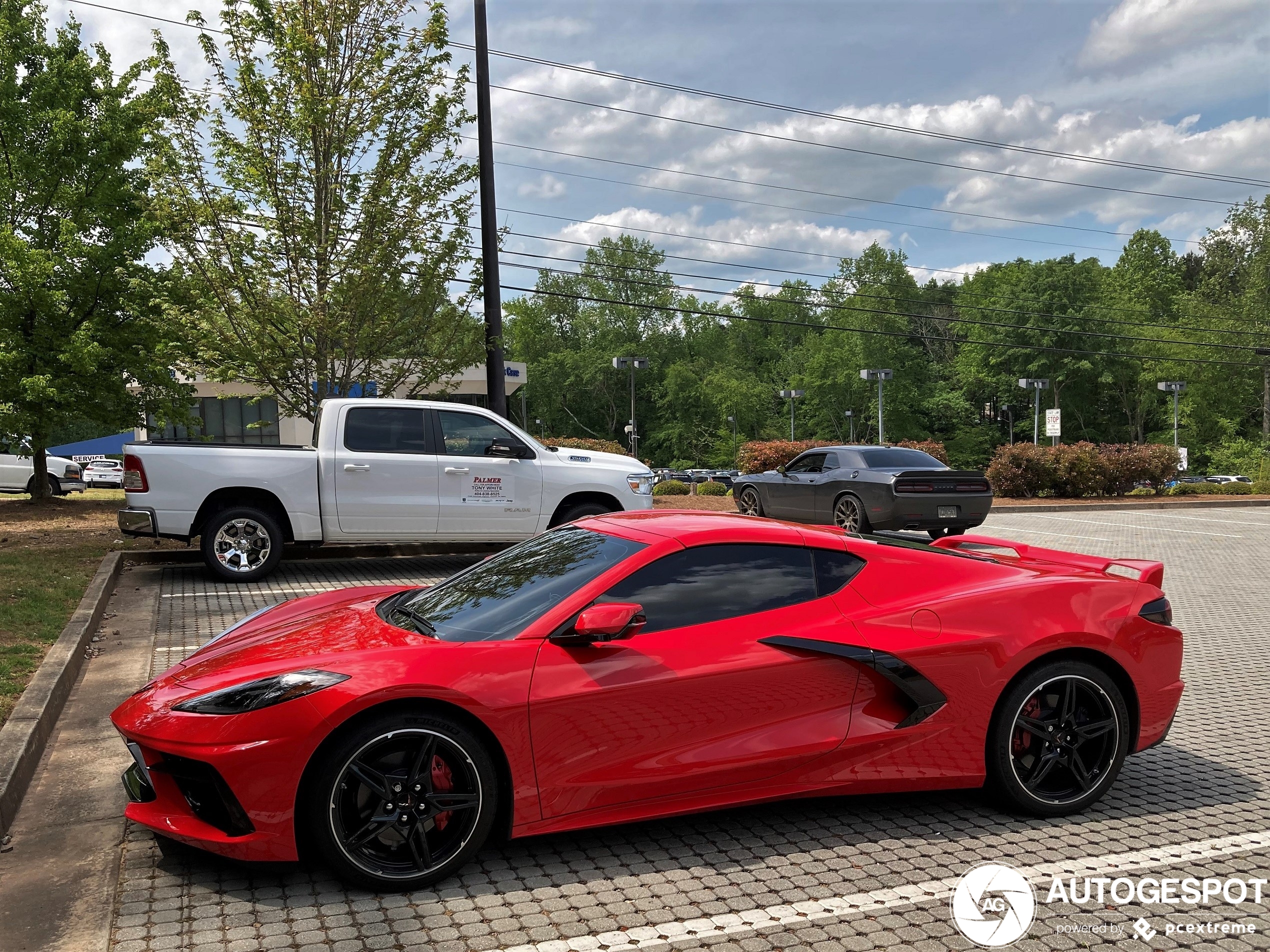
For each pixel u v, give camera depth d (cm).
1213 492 2827
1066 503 2389
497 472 1038
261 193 1269
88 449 5206
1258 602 978
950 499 1397
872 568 409
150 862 357
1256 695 617
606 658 357
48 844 374
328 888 336
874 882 343
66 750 483
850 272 9712
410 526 1017
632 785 356
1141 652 414
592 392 9812
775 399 10419
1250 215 7069
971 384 9131
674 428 9475
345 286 1287
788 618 386
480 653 347
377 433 1018
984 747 399
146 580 1009
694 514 457
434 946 296
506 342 1507
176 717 336
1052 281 8081
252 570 980
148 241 1719
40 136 1744
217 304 1312
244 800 322
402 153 1344
